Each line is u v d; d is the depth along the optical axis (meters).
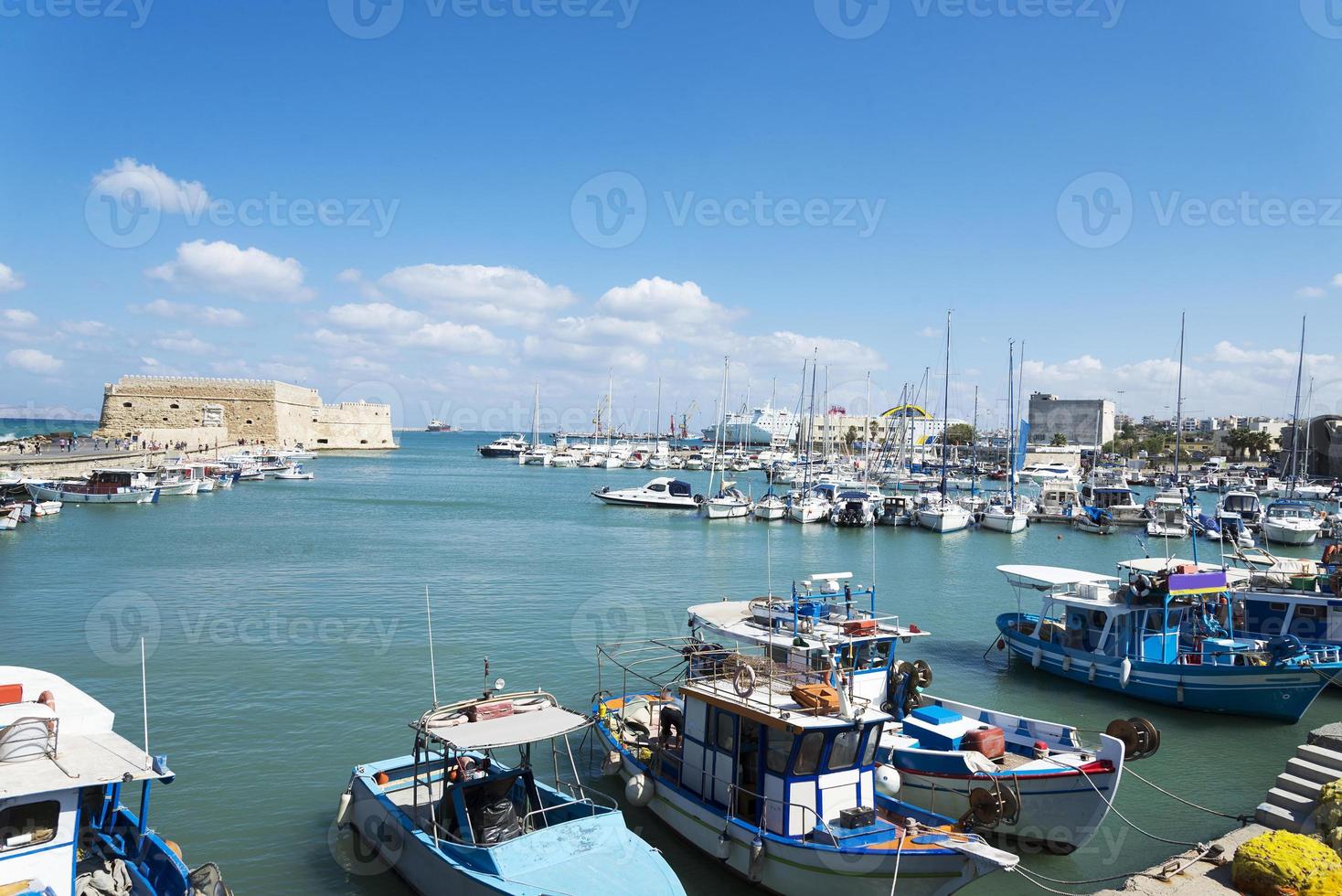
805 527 87.69
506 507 98.75
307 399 193.12
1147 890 15.10
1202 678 27.53
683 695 19.22
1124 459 171.62
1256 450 191.38
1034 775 18.45
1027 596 50.12
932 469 167.75
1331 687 31.47
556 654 34.69
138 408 154.62
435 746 22.56
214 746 24.39
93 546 60.09
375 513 88.19
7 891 11.88
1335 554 36.19
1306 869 14.31
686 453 187.50
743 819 17.34
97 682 29.83
